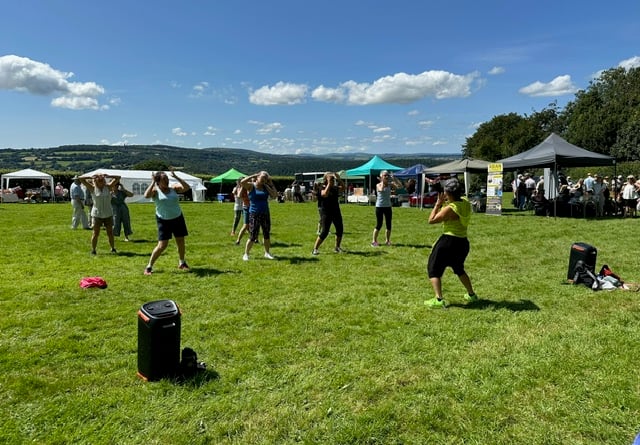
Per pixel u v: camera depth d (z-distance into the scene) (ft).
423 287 20.49
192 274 22.85
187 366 11.37
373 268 24.62
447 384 10.91
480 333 14.39
